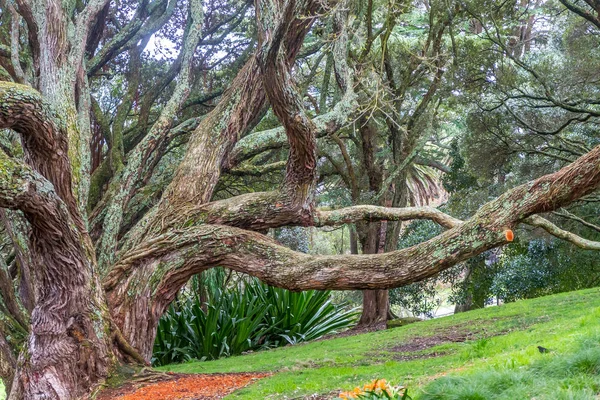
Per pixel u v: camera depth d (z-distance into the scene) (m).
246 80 12.56
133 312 10.72
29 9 11.85
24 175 8.34
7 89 8.45
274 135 13.40
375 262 9.78
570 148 18.69
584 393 4.42
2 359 11.33
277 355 14.33
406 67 19.17
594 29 18.53
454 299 22.94
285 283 10.23
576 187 8.66
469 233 9.29
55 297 9.59
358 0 16.70
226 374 10.26
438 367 7.96
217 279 19.50
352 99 13.41
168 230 11.40
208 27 19.97
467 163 21.12
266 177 20.88
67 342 9.51
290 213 11.45
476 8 17.62
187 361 16.70
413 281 9.69
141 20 18.38
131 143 18.12
